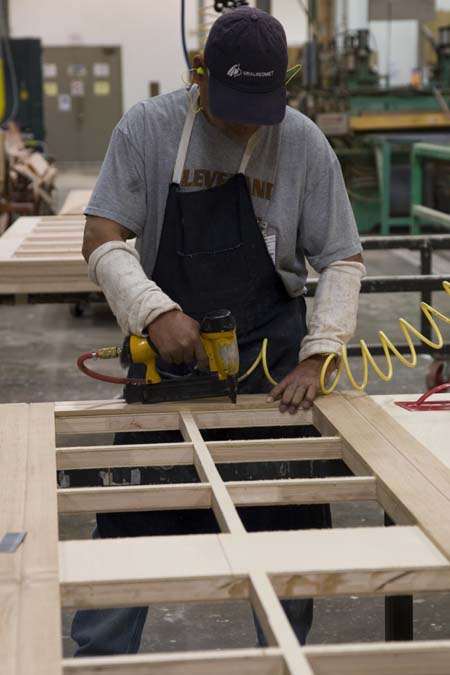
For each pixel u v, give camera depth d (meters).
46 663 0.93
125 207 1.85
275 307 2.01
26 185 8.09
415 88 9.04
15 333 6.13
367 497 1.47
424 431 1.68
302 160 1.88
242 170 1.86
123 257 1.77
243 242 1.89
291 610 1.84
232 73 1.66
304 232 1.95
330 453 1.67
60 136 17.98
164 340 1.69
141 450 1.64
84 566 1.15
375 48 11.27
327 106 8.64
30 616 1.01
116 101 17.91
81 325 6.32
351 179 8.96
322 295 1.91
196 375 1.90
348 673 1.00
